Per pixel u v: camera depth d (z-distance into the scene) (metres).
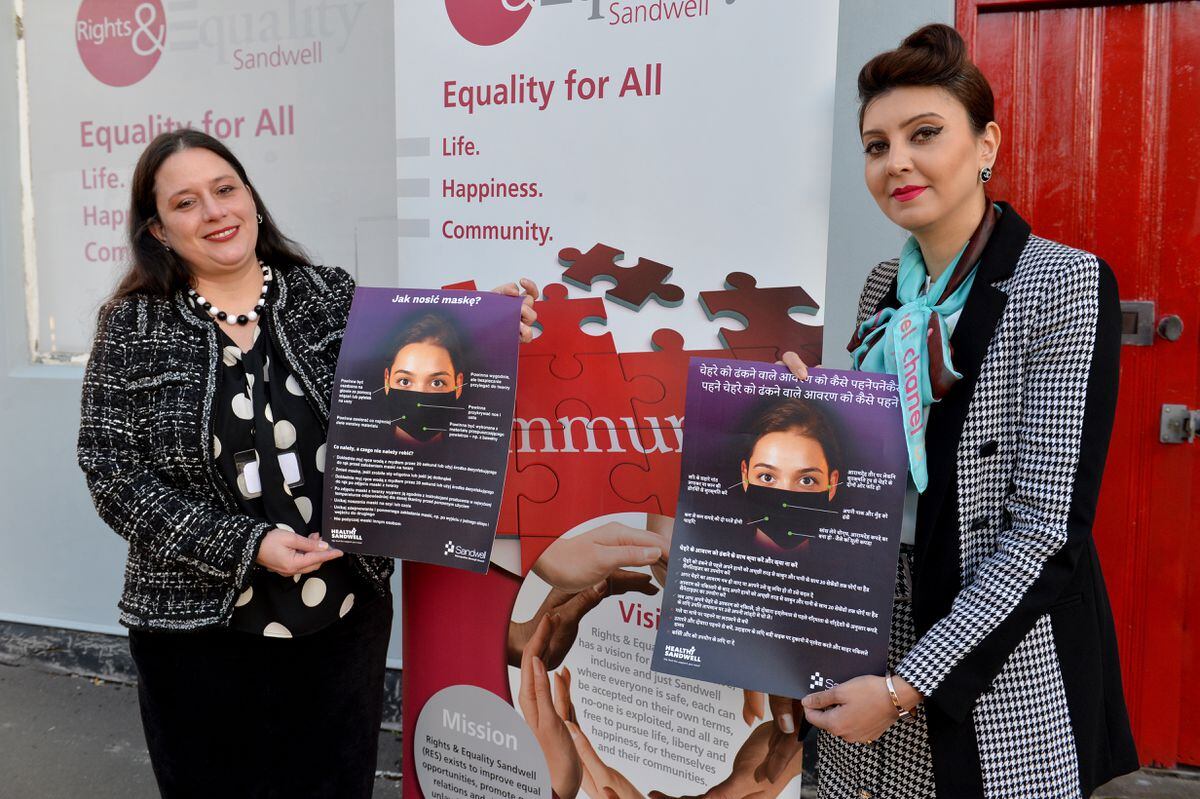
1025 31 2.11
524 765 1.67
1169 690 2.24
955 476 1.12
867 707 1.10
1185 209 2.08
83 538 2.96
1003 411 1.10
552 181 1.52
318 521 1.46
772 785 1.48
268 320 1.47
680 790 1.55
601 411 1.54
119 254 2.84
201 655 1.44
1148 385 2.16
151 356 1.40
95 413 1.38
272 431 1.43
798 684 1.19
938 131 1.09
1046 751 1.12
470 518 1.37
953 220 1.14
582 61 1.47
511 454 1.60
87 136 2.80
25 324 2.93
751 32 1.36
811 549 1.19
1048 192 2.16
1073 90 2.11
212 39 2.63
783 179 1.38
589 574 1.58
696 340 1.47
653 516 1.53
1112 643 1.20
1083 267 1.04
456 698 1.71
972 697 1.05
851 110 2.15
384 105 2.51
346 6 2.49
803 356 1.41
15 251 2.89
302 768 1.53
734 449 1.24
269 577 1.41
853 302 2.22
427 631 1.72
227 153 1.46
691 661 1.24
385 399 1.42
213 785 1.49
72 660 2.98
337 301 1.54
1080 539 1.02
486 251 1.58
